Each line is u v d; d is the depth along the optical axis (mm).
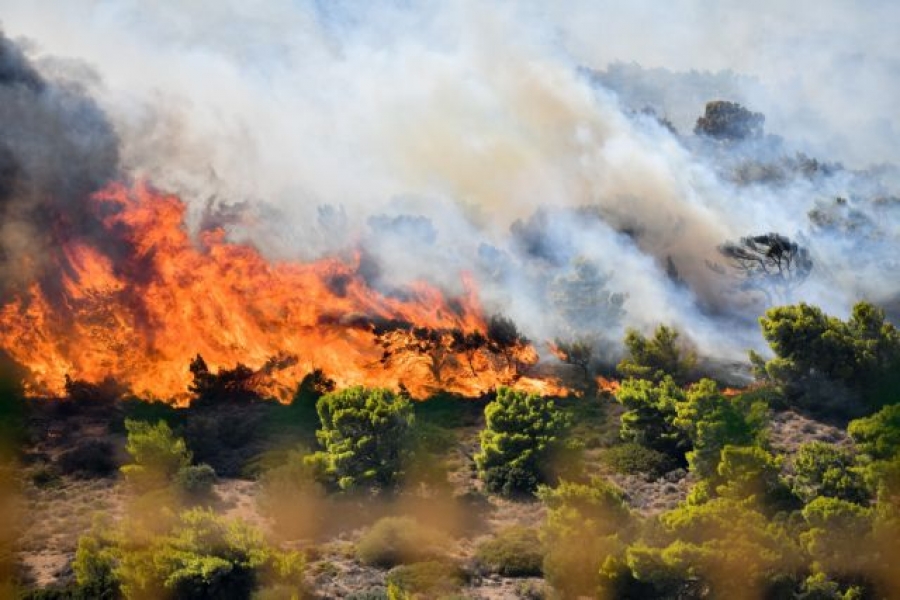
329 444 190500
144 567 143500
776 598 144625
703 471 188000
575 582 151625
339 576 157000
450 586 153125
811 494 169125
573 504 162875
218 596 144875
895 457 167500
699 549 145125
